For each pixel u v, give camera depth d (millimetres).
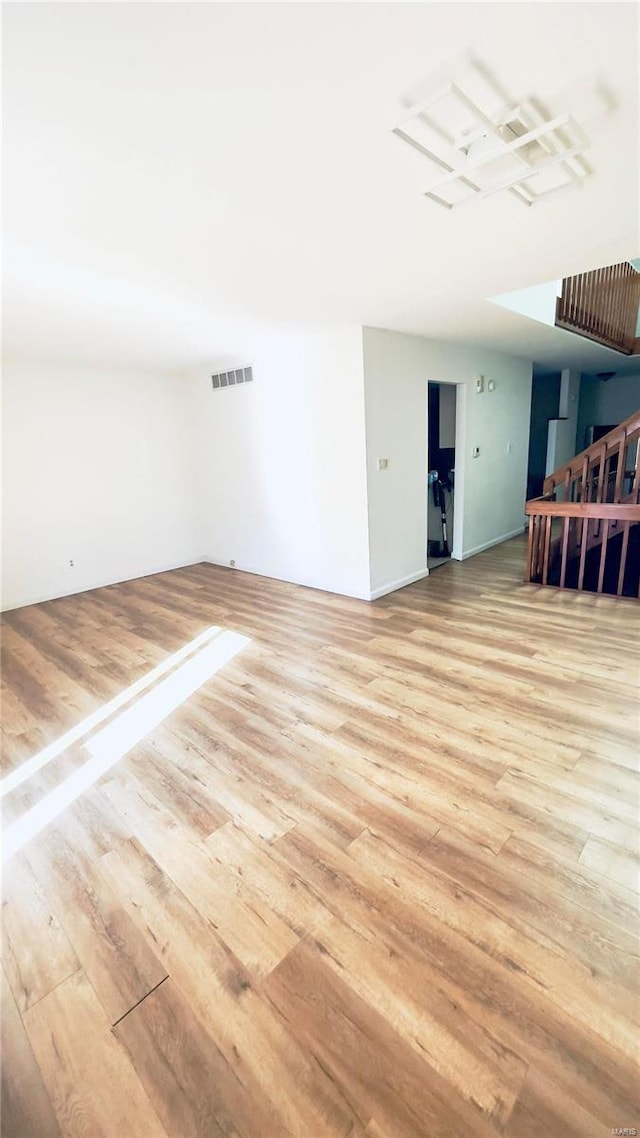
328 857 1694
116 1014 1261
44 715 2773
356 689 2814
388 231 2064
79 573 5270
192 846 1787
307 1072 1120
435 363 4609
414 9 1001
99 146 1417
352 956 1366
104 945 1444
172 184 1643
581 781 1980
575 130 1431
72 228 1951
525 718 2428
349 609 4172
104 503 5387
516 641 3338
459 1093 1065
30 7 949
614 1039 1138
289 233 2055
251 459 5156
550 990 1247
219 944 1426
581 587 4324
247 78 1165
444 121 1353
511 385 6039
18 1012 1279
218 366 5156
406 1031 1182
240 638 3705
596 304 5148
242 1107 1070
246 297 2904
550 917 1437
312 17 1009
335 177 1621
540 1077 1081
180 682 3059
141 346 4191
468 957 1341
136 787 2123
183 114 1283
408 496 4562
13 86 1152
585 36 1087
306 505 4699
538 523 4531
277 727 2492
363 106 1279
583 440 9094
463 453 5320
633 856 1629
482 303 3240
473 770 2076
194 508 6215
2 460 4641
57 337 3748
